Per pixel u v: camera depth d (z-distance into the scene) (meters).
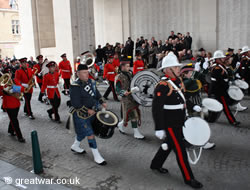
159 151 4.50
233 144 5.73
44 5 19.17
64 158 5.48
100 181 4.48
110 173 4.74
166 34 18.81
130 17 20.27
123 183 4.38
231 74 7.18
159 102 3.97
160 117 3.97
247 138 6.01
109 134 5.12
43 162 5.34
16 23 40.53
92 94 5.12
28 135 7.09
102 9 21.30
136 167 4.91
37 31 19.11
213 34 16.14
